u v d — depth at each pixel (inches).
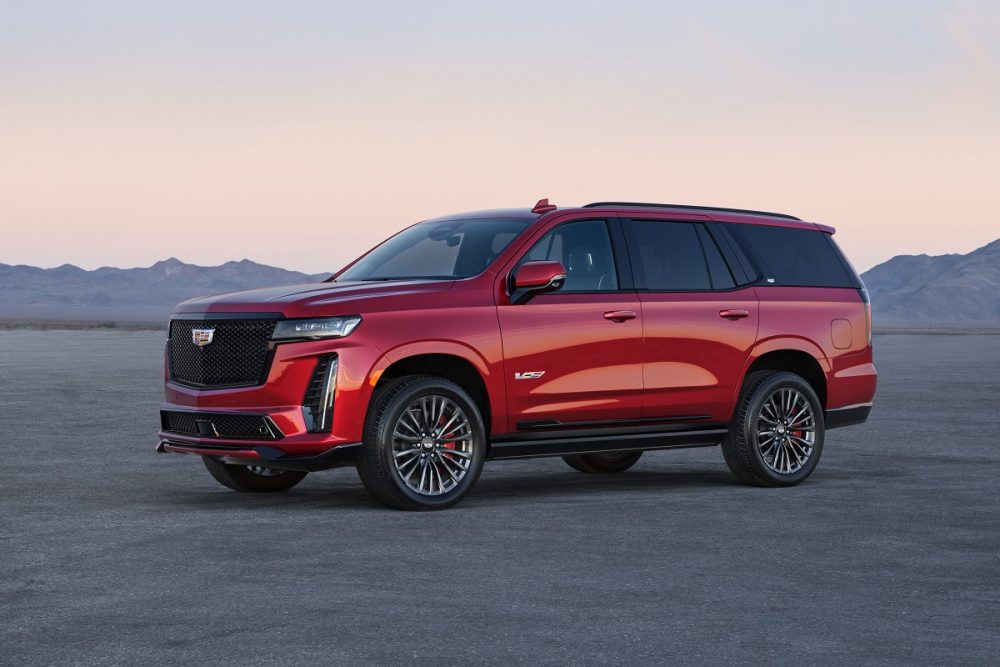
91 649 184.4
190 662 177.5
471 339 323.3
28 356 1466.5
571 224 350.3
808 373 394.6
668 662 179.2
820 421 385.1
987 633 197.9
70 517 304.5
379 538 275.6
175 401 333.1
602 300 346.0
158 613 206.1
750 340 372.8
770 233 391.9
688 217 374.0
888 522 305.6
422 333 317.4
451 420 321.1
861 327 402.0
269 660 178.5
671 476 408.8
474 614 206.2
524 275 320.8
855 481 389.4
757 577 238.5
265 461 318.0
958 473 411.2
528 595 220.7
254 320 314.3
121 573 237.1
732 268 376.8
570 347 338.0
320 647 185.5
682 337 358.6
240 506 325.1
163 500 337.1
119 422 587.2
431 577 234.8
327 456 308.5
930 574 243.4
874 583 234.5
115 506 324.2
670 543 273.4
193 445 323.0
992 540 281.1
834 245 409.1
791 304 384.8
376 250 372.8
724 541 276.7
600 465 420.2
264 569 241.1
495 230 351.6
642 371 351.3
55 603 212.8
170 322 342.0
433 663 177.5
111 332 3437.5
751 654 183.8
